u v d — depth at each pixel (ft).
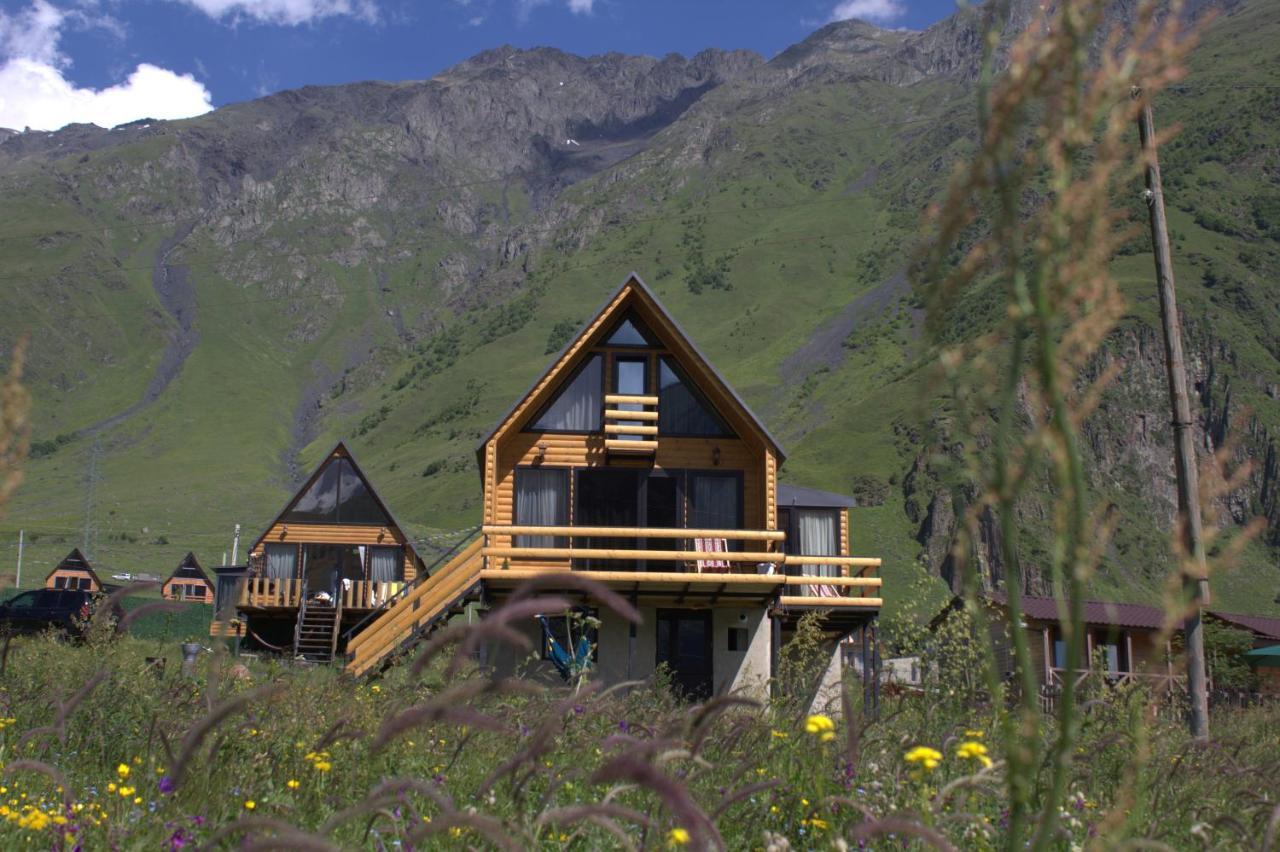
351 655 72.69
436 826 10.49
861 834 10.19
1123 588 352.90
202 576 280.10
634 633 78.28
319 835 10.23
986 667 8.12
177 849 16.14
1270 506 538.47
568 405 86.99
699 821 8.26
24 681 32.50
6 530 590.14
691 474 86.22
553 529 74.84
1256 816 18.22
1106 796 21.76
